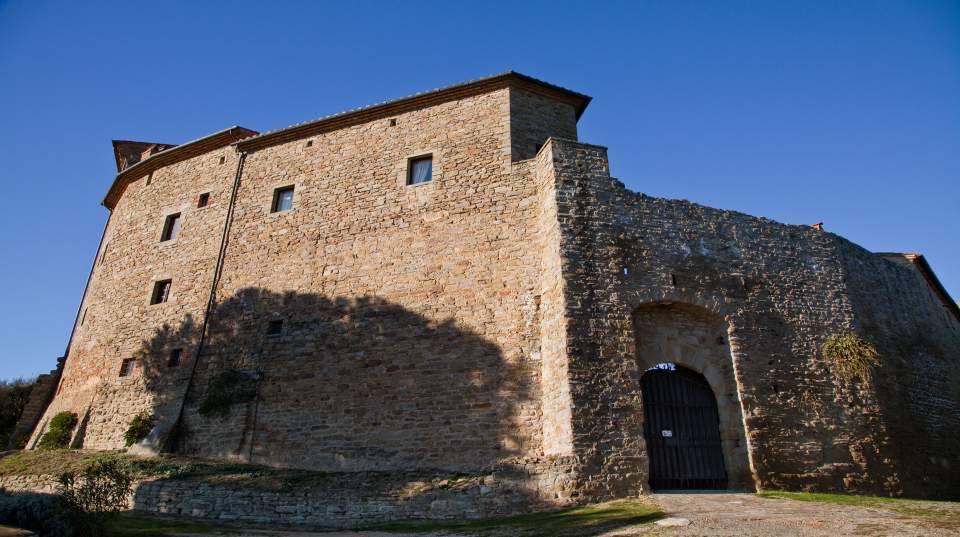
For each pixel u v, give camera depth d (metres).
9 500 8.52
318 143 19.59
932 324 21.88
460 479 11.81
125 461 15.30
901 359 18.62
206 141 21.70
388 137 18.52
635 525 8.77
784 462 13.35
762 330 14.73
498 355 14.45
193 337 18.25
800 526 8.12
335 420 15.19
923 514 8.64
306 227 18.27
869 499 10.78
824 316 15.71
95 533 8.91
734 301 14.77
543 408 13.59
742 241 15.76
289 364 16.38
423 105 18.47
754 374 14.06
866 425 14.60
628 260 14.21
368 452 14.51
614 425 12.27
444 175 17.12
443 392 14.53
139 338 19.42
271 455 15.34
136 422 17.38
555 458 11.79
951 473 18.19
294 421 15.57
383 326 15.84
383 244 16.91
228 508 12.07
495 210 16.08
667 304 14.34
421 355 15.12
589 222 14.37
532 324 14.48
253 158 20.56
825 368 14.92
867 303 18.11
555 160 15.00
